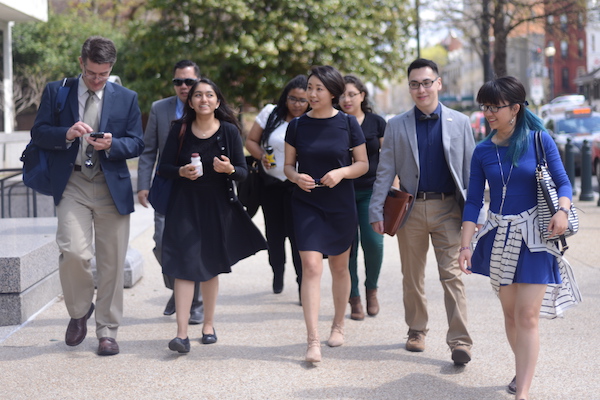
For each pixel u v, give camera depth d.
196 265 5.04
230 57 22.58
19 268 5.82
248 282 7.72
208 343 5.34
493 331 5.55
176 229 5.08
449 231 4.88
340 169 4.95
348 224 5.06
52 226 7.53
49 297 6.59
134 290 7.34
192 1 22.11
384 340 5.41
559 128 20.94
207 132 5.15
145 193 6.06
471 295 6.79
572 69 74.69
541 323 5.74
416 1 19.36
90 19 32.75
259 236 5.29
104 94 5.04
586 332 5.45
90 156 4.94
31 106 30.92
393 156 5.05
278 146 6.20
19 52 29.11
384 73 24.61
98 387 4.41
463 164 4.92
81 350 5.18
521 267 3.95
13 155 18.22
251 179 6.51
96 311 5.12
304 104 6.14
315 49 22.88
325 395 4.23
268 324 5.93
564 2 18.27
